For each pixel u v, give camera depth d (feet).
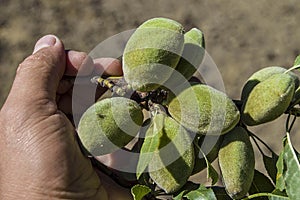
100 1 3.87
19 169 1.52
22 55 3.73
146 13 3.81
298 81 1.43
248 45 3.60
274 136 3.25
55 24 3.83
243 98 1.43
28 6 3.90
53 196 1.52
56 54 1.60
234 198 1.37
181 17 3.77
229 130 1.37
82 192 1.57
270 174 1.49
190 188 1.41
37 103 1.54
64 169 1.51
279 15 3.67
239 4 3.74
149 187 1.46
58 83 1.61
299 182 1.37
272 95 1.34
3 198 1.53
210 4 3.76
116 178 1.67
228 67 3.54
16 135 1.53
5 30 3.83
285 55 3.55
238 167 1.36
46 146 1.51
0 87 3.63
